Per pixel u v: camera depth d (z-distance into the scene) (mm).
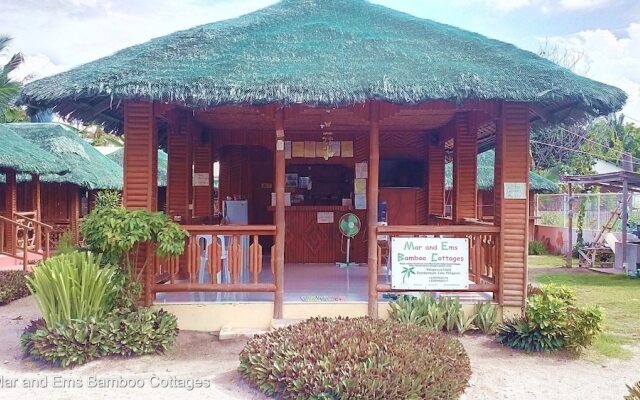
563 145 30391
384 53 7184
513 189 7203
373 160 7207
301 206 11125
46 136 18922
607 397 5141
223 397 4934
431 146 11188
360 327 5594
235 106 6656
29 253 15047
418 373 4641
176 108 8289
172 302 7141
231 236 7359
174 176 9250
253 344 5477
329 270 10172
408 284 7188
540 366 6000
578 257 19031
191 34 7551
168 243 6367
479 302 7258
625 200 15312
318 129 10602
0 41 15148
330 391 4488
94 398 4938
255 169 11844
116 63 6895
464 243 7219
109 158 23891
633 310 9578
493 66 6973
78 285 6152
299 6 8516
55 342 5785
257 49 7191
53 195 18484
